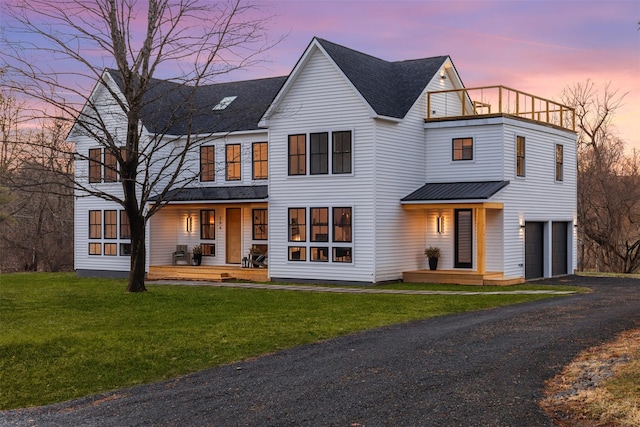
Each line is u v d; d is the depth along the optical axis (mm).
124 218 28344
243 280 25438
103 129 19453
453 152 24359
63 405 9070
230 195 25922
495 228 23375
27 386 9977
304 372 9914
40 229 38000
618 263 39875
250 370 10281
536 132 25250
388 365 10086
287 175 24297
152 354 11484
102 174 28594
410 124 24203
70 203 39219
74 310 16594
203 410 8266
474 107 26609
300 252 24125
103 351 11711
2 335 12984
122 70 19625
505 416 7418
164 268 27078
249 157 26750
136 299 18641
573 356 10195
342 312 15828
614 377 8492
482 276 22281
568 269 27766
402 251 23859
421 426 7211
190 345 12078
